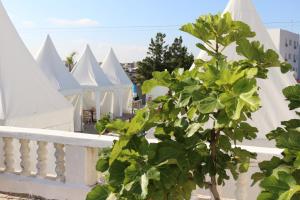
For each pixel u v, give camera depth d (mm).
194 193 4871
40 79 9805
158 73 2180
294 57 82062
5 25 9508
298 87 1856
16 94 8727
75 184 5645
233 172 2387
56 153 5758
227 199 4703
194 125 2057
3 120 8062
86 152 5504
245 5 8617
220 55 2354
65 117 10062
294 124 2123
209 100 1784
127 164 1896
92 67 26547
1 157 6293
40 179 5941
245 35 2305
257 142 6793
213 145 2242
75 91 20641
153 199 1873
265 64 2201
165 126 2193
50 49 21047
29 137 5879
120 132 2047
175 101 2121
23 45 9875
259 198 1543
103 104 29219
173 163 1882
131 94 30953
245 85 1684
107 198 1922
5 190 6117
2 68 8867
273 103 7473
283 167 1777
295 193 1553
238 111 1641
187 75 2135
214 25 2273
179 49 53344
